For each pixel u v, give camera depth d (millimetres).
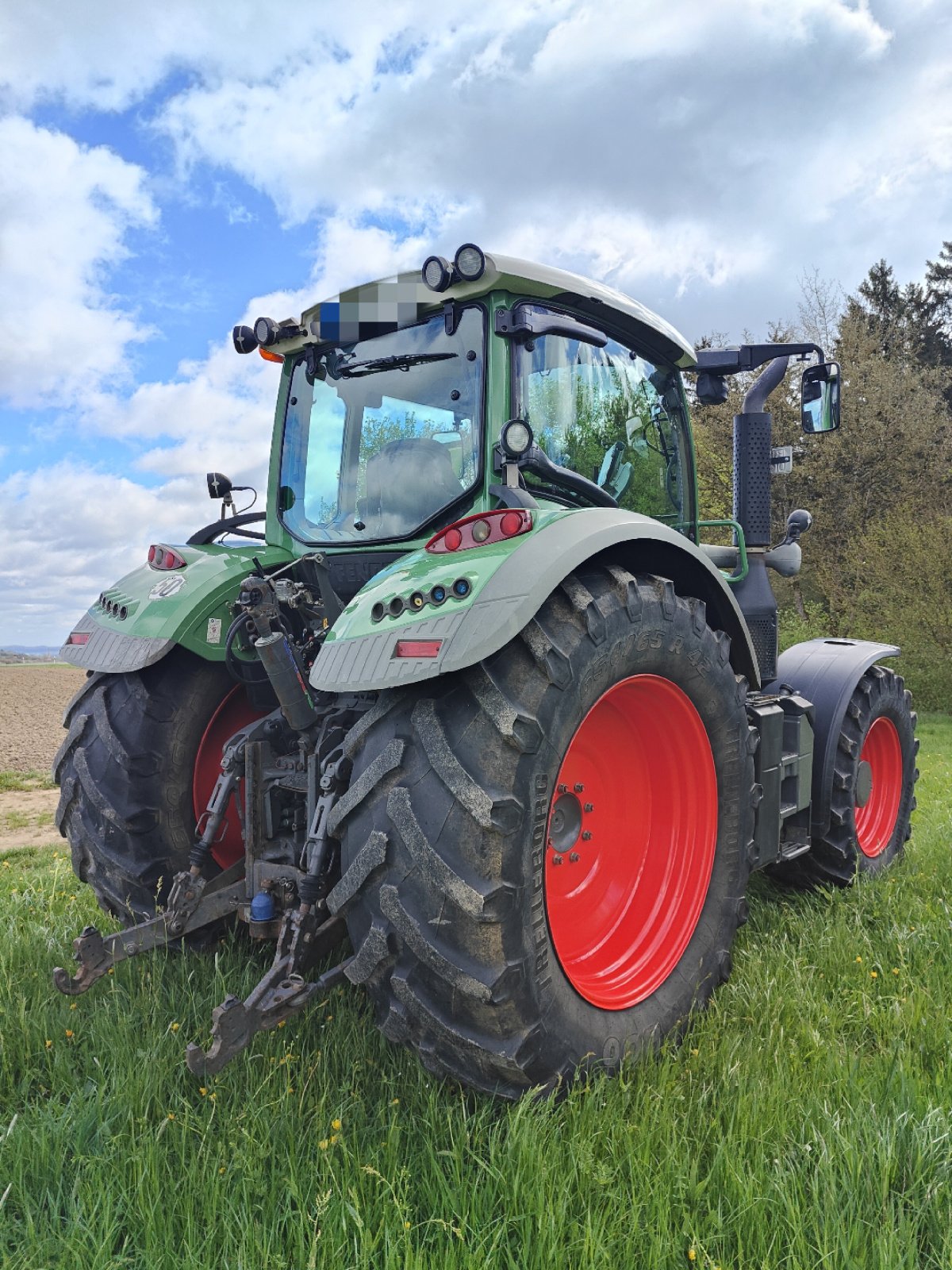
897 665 18031
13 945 3008
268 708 3027
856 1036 2525
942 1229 1638
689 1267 1556
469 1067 1967
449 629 1947
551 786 2025
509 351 2592
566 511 2287
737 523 3922
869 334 25312
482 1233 1584
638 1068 2230
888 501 19969
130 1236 1625
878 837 4414
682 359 3500
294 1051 2262
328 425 3076
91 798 2834
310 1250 1533
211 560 3025
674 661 2479
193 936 2855
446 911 1888
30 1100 2127
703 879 2676
